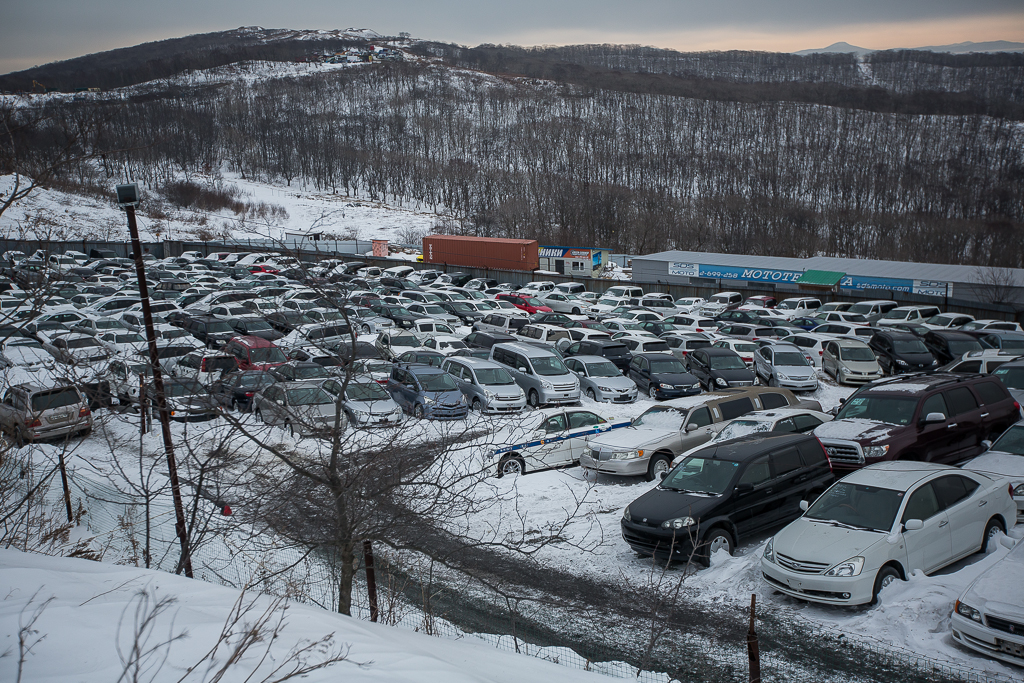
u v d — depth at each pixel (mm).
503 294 43594
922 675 6754
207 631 5164
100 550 9984
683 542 9750
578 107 197625
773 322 33531
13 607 5059
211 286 43000
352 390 16500
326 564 9953
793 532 9000
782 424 13531
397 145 165000
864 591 8039
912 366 24688
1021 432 11703
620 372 23438
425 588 9555
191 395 6926
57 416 15773
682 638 7977
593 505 12891
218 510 8852
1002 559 7625
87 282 45281
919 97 192750
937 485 9141
